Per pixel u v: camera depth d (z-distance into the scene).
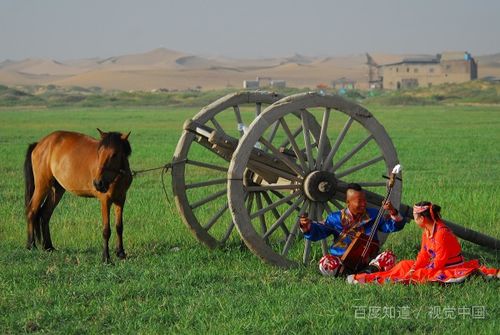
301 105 11.98
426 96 143.25
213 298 9.88
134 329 8.79
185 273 11.38
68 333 8.70
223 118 77.56
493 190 21.50
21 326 9.02
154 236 14.45
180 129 60.34
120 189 12.57
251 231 11.62
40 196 13.82
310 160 12.20
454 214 16.70
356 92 189.88
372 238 11.12
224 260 12.34
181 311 9.37
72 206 18.59
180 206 12.98
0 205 19.11
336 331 8.39
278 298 9.80
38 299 9.98
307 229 11.18
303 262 11.97
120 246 12.73
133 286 10.45
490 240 12.62
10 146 40.91
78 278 11.19
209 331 8.48
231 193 11.52
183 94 163.12
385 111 98.81
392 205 11.51
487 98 132.88
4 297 10.15
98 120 77.38
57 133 13.91
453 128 60.09
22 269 11.66
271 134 13.52
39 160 13.84
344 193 12.44
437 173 27.64
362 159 33.66
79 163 13.07
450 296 9.89
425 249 10.66
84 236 14.67
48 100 153.38
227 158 12.90
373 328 8.56
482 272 10.55
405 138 48.06
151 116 88.62
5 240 14.57
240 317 9.04
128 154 12.61
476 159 33.53
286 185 12.13
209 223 13.16
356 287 10.25
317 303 9.55
